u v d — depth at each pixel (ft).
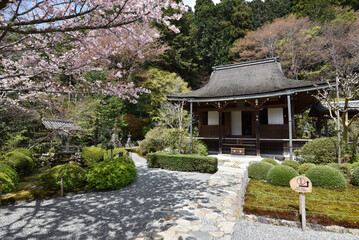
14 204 14.02
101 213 12.32
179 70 73.31
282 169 17.12
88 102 36.06
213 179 20.16
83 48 13.50
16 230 10.27
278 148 31.50
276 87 28.60
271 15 83.05
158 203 13.91
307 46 62.85
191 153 28.63
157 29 61.82
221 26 85.30
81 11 9.29
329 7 68.90
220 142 32.89
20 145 35.58
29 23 8.26
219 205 13.28
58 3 9.60
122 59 55.52
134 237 9.46
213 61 82.28
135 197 15.29
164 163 26.30
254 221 11.12
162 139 38.14
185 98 31.45
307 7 72.54
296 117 48.60
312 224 10.34
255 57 71.20
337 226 10.03
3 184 15.96
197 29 82.53
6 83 16.12
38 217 11.82
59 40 12.48
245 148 32.19
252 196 13.84
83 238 9.42
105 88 15.26
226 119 36.81
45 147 35.58
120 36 11.98
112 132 46.37
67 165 17.97
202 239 9.03
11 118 30.42
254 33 71.26
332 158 20.71
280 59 66.28
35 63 15.26
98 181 16.67
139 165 29.63
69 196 15.72
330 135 41.32
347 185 16.14
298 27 65.31
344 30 60.64
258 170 19.25
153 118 58.39
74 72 15.65
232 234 9.68
